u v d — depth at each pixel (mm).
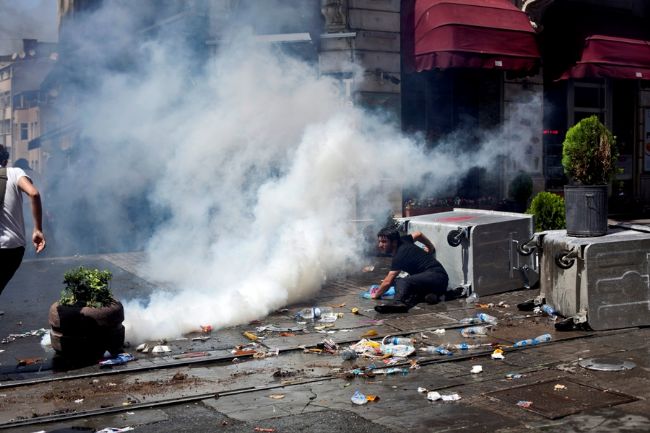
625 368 5074
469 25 11711
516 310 7254
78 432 3996
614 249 6367
